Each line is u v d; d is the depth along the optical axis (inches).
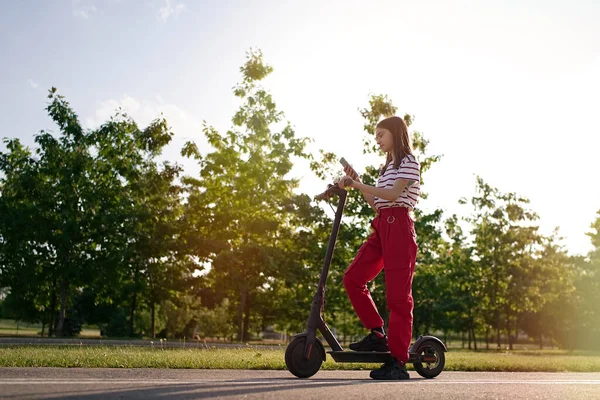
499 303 1366.9
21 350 266.5
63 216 1057.5
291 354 156.9
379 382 140.3
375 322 169.2
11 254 1051.3
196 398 97.8
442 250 1091.9
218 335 1900.8
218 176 1107.3
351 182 167.5
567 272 1418.6
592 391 129.6
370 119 1013.2
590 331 2251.5
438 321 1729.8
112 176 1122.0
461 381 150.1
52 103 1096.2
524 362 287.3
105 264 1040.8
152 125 1131.3
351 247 1035.3
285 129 1093.8
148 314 1835.6
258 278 1130.7
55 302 1273.4
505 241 1320.1
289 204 1061.8
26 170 1080.8
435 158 1003.9
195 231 1128.8
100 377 133.7
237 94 1103.0
